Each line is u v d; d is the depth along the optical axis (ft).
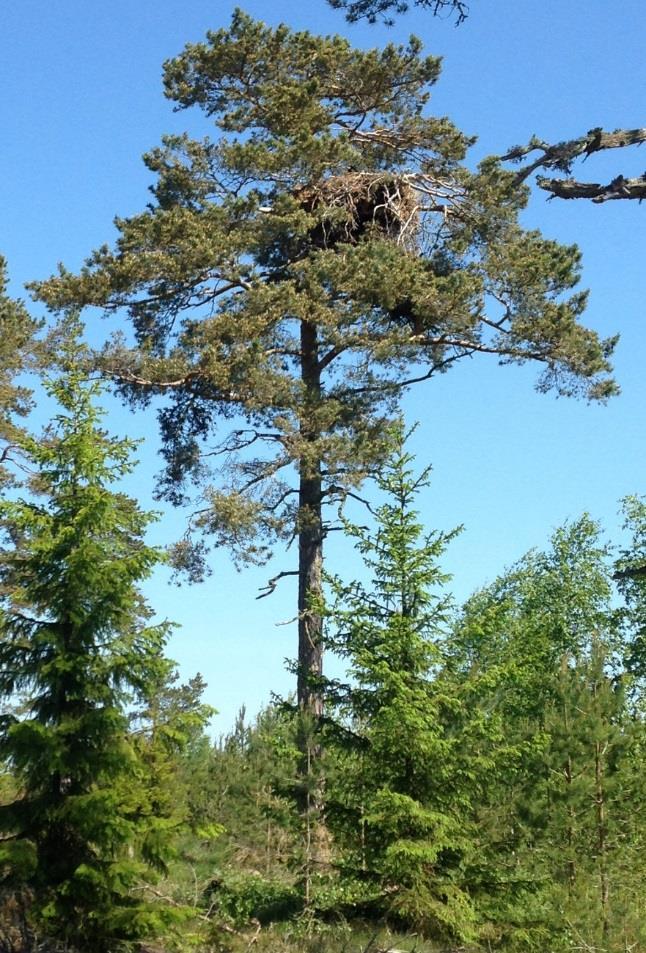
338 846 51.47
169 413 82.99
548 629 134.82
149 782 53.67
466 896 47.96
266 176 79.66
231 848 61.41
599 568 144.56
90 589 41.34
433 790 49.73
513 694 75.36
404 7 39.22
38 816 39.70
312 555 80.07
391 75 82.33
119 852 41.06
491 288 81.56
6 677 40.60
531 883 49.93
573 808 57.52
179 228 77.15
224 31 81.66
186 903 50.65
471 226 82.28
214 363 74.18
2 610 41.83
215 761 75.77
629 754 60.75
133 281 77.56
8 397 91.91
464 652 52.54
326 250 77.77
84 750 40.01
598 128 34.88
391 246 77.77
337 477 75.00
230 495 75.36
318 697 71.15
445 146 82.89
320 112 80.53
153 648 41.63
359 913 49.83
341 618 51.39
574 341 81.05
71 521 41.88
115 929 39.68
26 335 95.45
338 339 75.51
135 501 82.12
